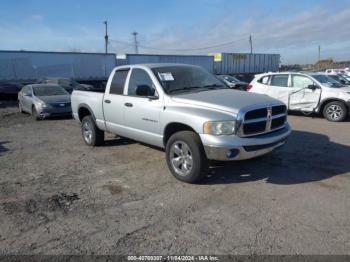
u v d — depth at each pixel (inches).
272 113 189.5
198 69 246.7
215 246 127.6
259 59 1882.4
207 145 175.2
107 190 188.2
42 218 154.6
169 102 201.0
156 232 139.3
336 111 402.9
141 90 212.4
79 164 241.6
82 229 143.3
